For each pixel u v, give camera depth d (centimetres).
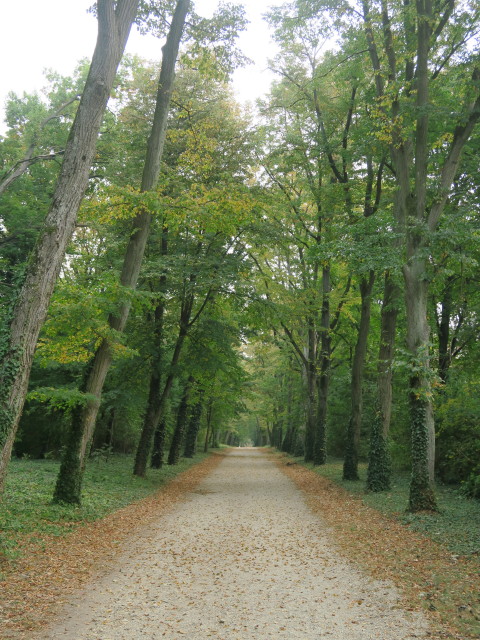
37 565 717
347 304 2388
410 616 555
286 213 2136
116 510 1234
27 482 1439
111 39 920
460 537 914
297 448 3803
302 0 1532
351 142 2008
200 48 1399
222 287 1856
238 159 1947
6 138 2125
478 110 1282
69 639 490
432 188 1506
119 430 3022
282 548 919
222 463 3431
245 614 570
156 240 1891
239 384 2469
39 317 803
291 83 2267
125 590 651
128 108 1852
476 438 1686
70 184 854
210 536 1024
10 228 2102
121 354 1227
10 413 760
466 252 1412
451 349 2122
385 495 1509
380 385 1686
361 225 1380
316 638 500
